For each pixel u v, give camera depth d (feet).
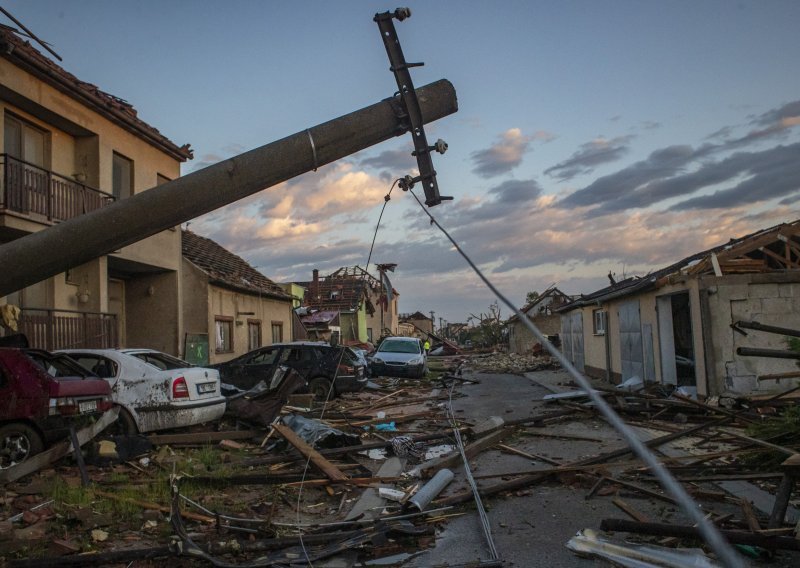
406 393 65.41
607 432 37.47
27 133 48.32
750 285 44.80
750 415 36.11
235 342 83.76
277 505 22.85
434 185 25.91
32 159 48.70
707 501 21.45
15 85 43.39
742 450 26.73
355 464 29.09
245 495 24.09
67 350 33.91
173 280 67.82
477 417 46.39
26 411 25.73
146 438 30.30
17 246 22.70
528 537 18.69
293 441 29.55
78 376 30.40
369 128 25.82
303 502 23.48
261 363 57.62
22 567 16.01
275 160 24.75
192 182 23.98
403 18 25.90
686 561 15.20
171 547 16.94
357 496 24.12
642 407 42.27
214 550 17.43
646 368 58.80
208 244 97.09
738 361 44.24
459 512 21.47
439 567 16.39
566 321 104.17
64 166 51.78
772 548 15.38
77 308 52.65
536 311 170.91
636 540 17.46
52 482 23.68
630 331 64.03
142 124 59.11
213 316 76.38
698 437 33.42
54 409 26.43
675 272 49.67
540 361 120.78
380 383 76.33
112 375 32.86
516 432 38.40
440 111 26.50
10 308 39.14
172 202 23.85
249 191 24.91
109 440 28.91
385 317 212.84
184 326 74.18
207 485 24.73
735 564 4.38
